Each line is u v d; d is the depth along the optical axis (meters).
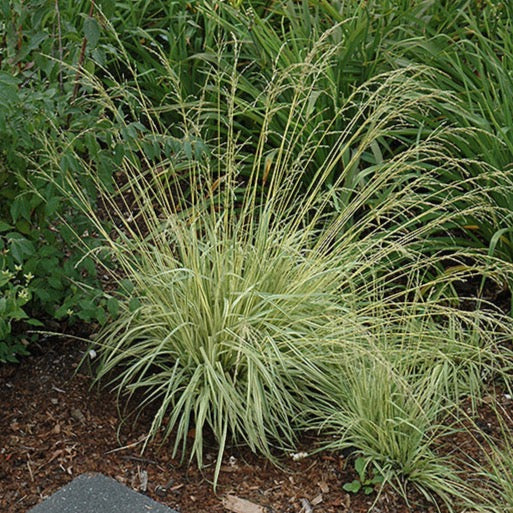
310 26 2.53
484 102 2.40
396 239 2.36
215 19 2.48
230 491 1.88
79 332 2.15
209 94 2.57
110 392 2.05
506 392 2.13
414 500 1.89
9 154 1.94
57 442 1.94
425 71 2.42
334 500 1.88
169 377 2.06
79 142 2.01
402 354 2.09
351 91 2.47
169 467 1.92
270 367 2.00
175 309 2.01
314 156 2.43
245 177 2.51
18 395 2.02
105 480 1.87
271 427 1.99
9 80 1.84
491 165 2.28
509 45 2.51
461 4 2.65
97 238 2.13
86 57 2.12
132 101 2.26
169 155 2.06
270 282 2.08
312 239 2.33
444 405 2.08
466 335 2.17
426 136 2.43
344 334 2.04
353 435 1.95
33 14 2.01
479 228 2.37
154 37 2.69
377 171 2.32
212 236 2.08
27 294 1.92
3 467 1.89
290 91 2.45
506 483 1.88
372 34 2.57
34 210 2.08
